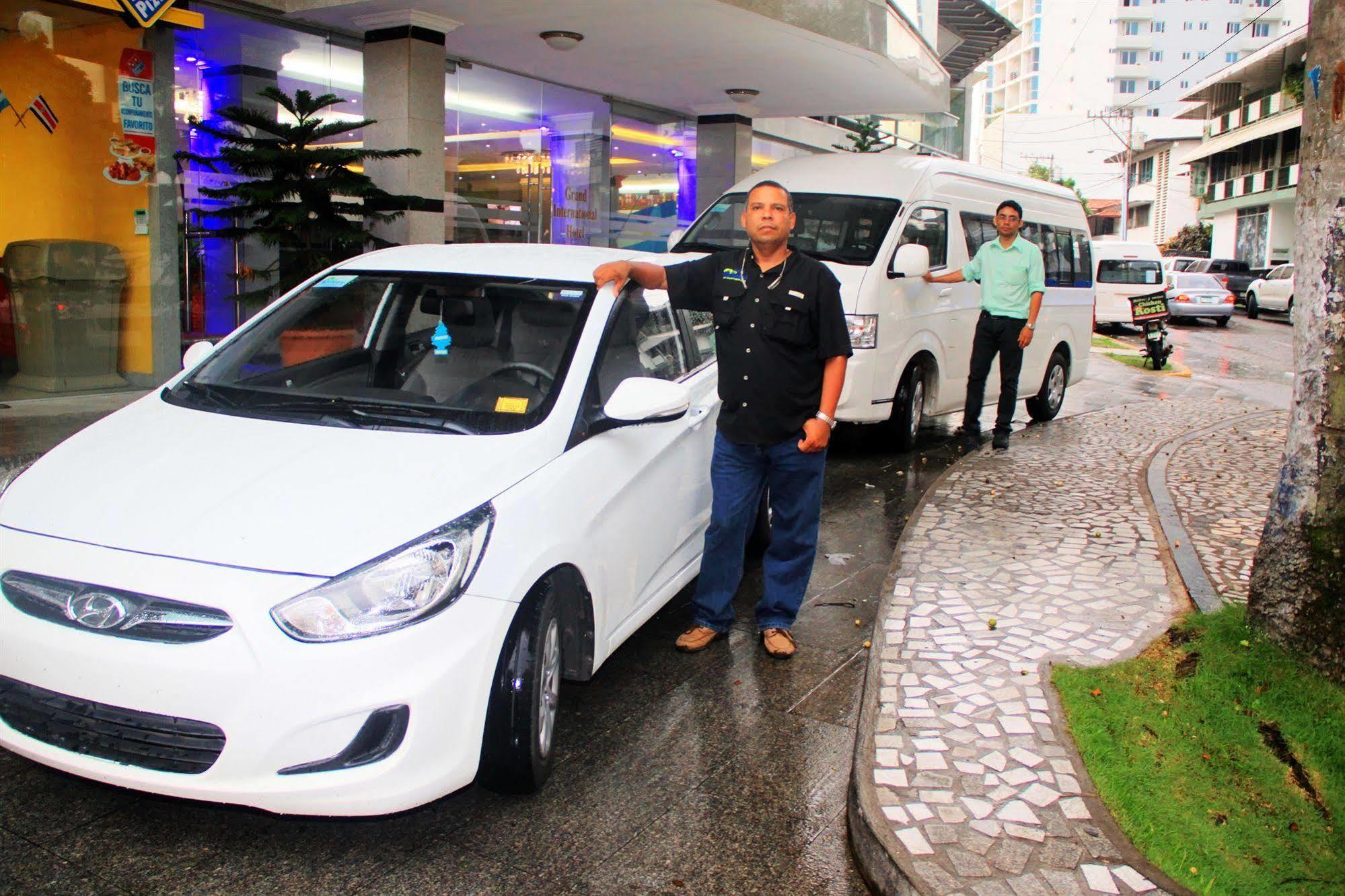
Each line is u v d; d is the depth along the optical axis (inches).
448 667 115.4
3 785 132.0
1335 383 153.4
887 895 113.9
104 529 119.2
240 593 110.6
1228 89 2055.9
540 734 132.3
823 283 166.2
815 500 178.2
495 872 118.2
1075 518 254.4
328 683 109.8
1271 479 301.7
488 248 191.3
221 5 394.9
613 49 485.7
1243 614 173.0
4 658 116.3
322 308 170.7
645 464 160.9
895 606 191.6
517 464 135.1
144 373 385.4
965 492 279.3
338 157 346.9
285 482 126.2
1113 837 119.3
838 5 463.5
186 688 109.0
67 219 360.5
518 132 547.5
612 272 166.4
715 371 200.5
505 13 417.4
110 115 366.9
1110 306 1031.6
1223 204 2106.3
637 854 122.8
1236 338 1003.3
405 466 130.5
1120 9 4923.7
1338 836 123.3
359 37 449.7
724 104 641.6
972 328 380.5
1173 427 405.1
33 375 357.7
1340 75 147.3
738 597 213.9
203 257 408.5
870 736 142.2
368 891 113.9
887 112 679.1
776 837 127.8
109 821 125.1
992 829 120.2
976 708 150.5
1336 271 151.4
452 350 159.6
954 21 1013.2
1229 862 117.4
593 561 142.6
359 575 113.6
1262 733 144.1
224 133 349.7
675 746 149.8
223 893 112.5
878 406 324.2
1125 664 165.5
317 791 110.3
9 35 337.4
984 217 382.9
